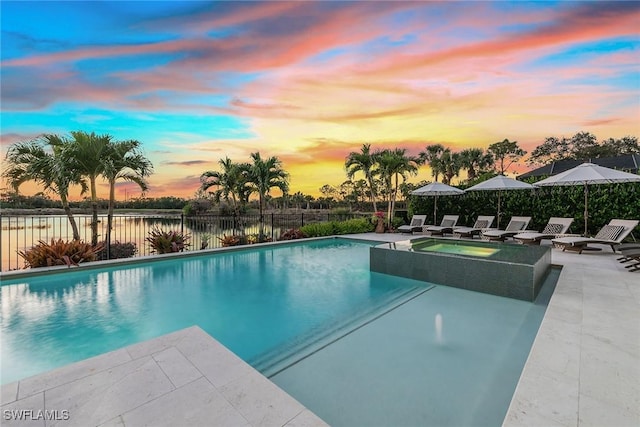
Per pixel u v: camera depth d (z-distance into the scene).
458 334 3.71
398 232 13.87
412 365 2.99
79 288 5.91
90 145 8.20
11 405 2.07
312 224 12.95
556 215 10.80
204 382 2.35
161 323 4.26
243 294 5.52
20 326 4.16
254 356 3.28
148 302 5.12
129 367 2.57
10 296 5.45
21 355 3.40
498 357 3.14
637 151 28.03
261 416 1.97
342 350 3.33
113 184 8.70
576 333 3.14
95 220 8.51
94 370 2.52
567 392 2.16
